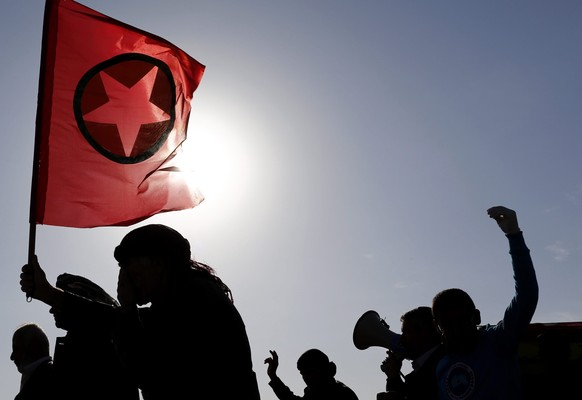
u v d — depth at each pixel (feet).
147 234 13.78
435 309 16.65
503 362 15.85
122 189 22.97
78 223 22.22
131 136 23.47
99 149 22.94
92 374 17.34
